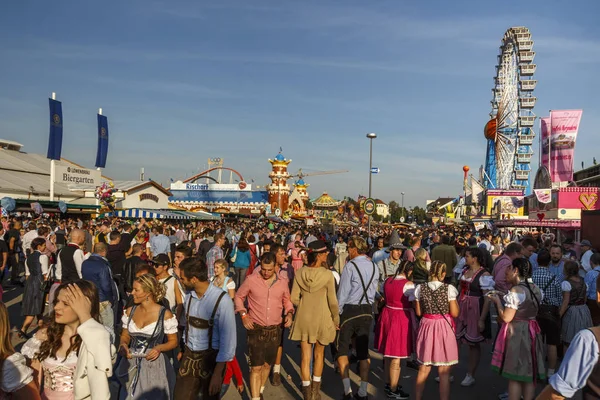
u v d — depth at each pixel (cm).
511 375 551
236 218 5022
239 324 1070
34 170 3631
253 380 587
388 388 651
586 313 722
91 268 720
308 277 603
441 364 575
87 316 355
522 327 557
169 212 3494
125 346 450
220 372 455
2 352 281
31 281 902
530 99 5962
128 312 458
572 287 717
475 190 6856
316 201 9219
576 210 2777
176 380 471
